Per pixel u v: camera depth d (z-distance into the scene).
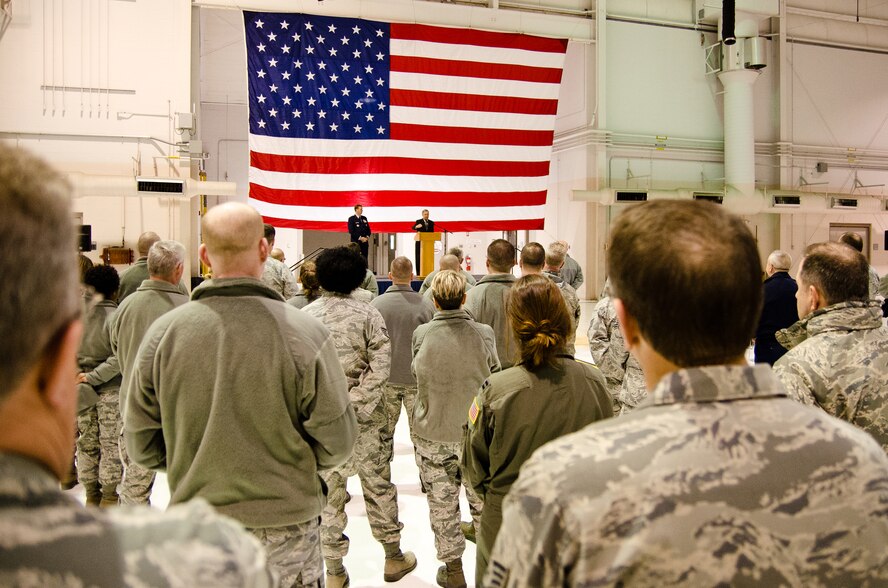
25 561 0.37
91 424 3.30
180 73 7.62
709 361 0.71
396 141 8.52
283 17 8.08
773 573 0.60
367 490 2.74
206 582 0.44
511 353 2.91
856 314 1.59
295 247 12.58
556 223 10.87
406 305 3.45
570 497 0.62
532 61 9.09
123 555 0.42
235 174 12.41
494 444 1.64
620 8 9.88
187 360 1.45
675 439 0.64
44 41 7.24
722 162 10.69
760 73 10.86
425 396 2.57
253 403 1.45
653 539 0.59
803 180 11.08
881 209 11.34
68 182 0.47
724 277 0.68
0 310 0.40
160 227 7.66
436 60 8.66
